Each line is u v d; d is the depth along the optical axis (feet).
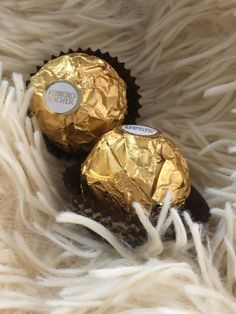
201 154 0.41
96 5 0.44
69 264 0.35
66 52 0.43
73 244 0.36
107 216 0.35
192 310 0.32
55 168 0.39
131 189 0.35
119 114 0.39
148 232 0.34
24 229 0.36
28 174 0.37
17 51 0.44
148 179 0.35
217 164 0.40
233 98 0.41
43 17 0.44
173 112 0.43
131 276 0.32
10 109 0.38
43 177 0.37
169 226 0.35
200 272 0.35
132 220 0.34
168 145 0.36
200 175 0.41
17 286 0.33
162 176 0.35
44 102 0.38
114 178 0.35
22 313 0.32
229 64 0.41
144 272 0.32
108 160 0.35
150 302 0.32
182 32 0.43
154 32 0.43
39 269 0.34
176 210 0.34
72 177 0.38
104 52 0.45
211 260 0.35
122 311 0.31
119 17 0.45
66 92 0.38
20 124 0.38
